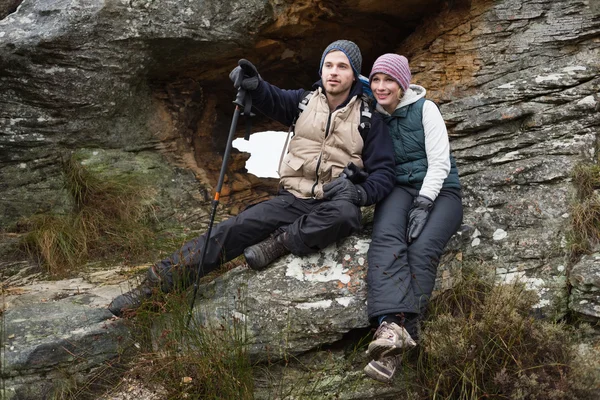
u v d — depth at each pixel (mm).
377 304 3402
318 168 3807
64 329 3703
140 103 5590
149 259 4773
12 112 5039
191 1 5266
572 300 3914
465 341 3414
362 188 3693
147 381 3471
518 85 4879
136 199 5262
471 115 4930
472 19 5410
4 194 5039
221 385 3385
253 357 3637
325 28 5809
